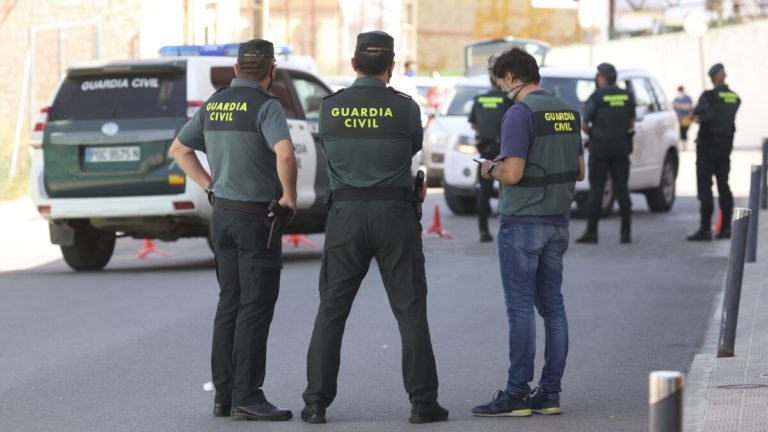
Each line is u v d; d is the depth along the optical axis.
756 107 142.38
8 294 32.47
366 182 18.27
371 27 120.50
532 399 19.30
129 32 83.44
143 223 36.09
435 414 18.56
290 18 122.56
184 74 35.78
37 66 85.75
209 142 18.89
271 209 18.58
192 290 33.03
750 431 16.88
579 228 50.31
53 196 36.34
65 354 24.20
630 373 22.45
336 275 18.53
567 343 19.30
